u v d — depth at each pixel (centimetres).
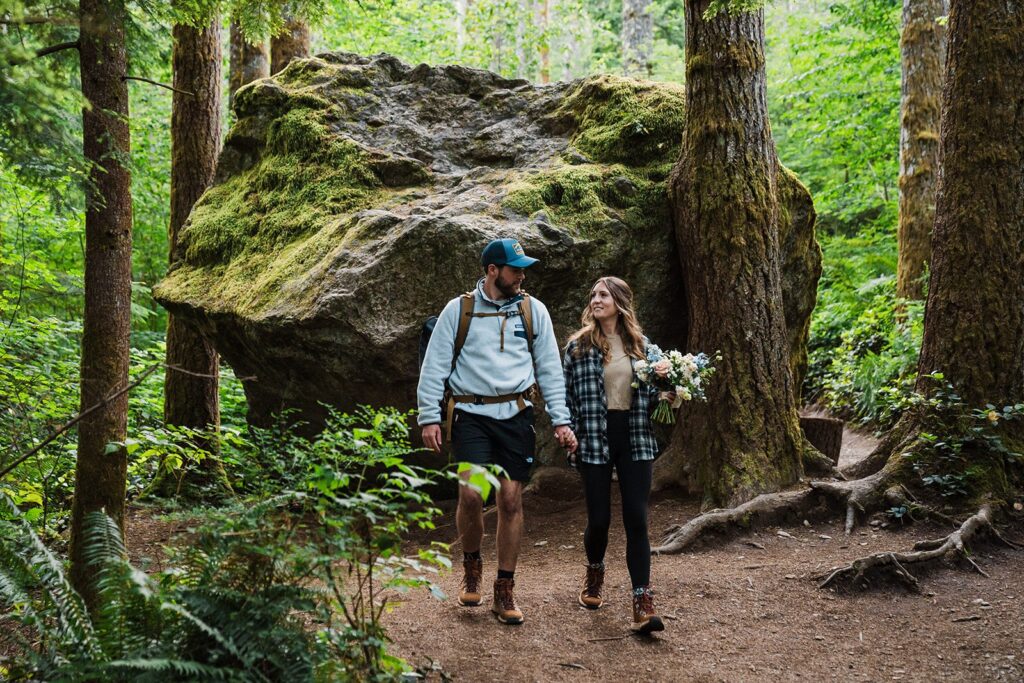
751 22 664
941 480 581
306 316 598
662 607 448
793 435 633
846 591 473
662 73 2228
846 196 1539
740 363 632
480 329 417
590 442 419
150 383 980
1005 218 600
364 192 731
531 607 440
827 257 1402
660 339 698
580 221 670
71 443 543
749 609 452
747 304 638
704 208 653
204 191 841
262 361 671
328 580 279
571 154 735
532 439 424
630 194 692
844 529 568
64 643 282
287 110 808
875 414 1031
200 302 705
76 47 396
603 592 466
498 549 418
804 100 1587
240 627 266
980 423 598
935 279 628
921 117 1138
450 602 441
